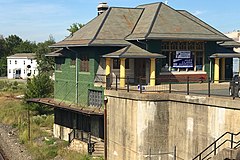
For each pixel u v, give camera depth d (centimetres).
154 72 2647
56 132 3431
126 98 2183
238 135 1608
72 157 2680
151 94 2039
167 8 3014
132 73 2831
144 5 3266
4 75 11862
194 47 2898
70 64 3102
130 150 2172
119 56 2512
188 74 2872
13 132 3891
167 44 2794
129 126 2175
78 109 2728
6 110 4956
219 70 3117
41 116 4272
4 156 3120
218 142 1714
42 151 2989
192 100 1858
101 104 2662
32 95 4488
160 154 2059
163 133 2056
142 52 2620
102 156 2588
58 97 3328
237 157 1433
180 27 2833
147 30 2723
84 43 2725
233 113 1633
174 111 2014
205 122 1792
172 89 2453
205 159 1781
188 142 1911
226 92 2202
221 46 3175
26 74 10831
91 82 2762
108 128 2402
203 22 3206
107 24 2925
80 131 2975
